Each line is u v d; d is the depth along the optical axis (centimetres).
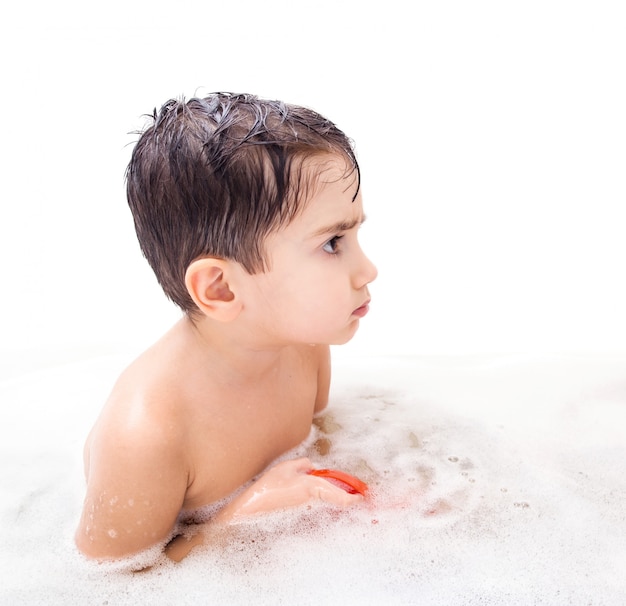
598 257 285
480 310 255
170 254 123
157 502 123
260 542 130
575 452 154
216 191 113
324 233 115
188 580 123
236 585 122
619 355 207
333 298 120
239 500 133
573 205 317
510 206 319
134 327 243
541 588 120
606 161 341
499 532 131
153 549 128
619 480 145
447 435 160
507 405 172
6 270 278
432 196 325
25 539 132
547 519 134
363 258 123
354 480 138
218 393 130
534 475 146
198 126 118
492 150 351
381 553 127
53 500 143
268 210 112
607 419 165
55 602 120
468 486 143
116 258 288
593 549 128
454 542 129
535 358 199
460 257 289
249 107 119
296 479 134
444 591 120
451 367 198
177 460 124
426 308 258
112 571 125
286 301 120
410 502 138
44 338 235
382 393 180
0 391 189
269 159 111
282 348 136
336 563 126
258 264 117
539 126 362
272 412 139
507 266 284
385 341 235
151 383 126
